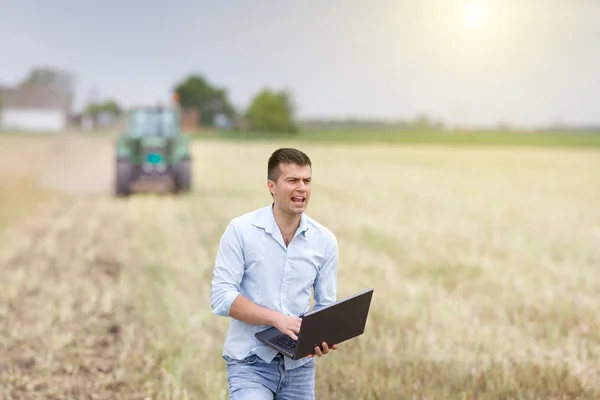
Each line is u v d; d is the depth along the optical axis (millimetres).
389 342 5484
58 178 23781
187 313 6402
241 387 3072
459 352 5223
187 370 5086
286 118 88500
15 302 7176
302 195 3049
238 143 65188
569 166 34312
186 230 11586
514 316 6441
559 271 8359
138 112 16875
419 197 17953
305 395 3219
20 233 11539
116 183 16344
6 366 5391
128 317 6656
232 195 17500
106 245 10391
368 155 45375
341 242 10352
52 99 89312
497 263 8852
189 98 99125
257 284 3115
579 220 13578
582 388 4617
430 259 9102
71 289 7703
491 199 17562
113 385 5027
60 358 5566
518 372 4859
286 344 2996
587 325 6066
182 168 16812
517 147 63656
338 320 2994
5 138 64250
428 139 76188
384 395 4504
